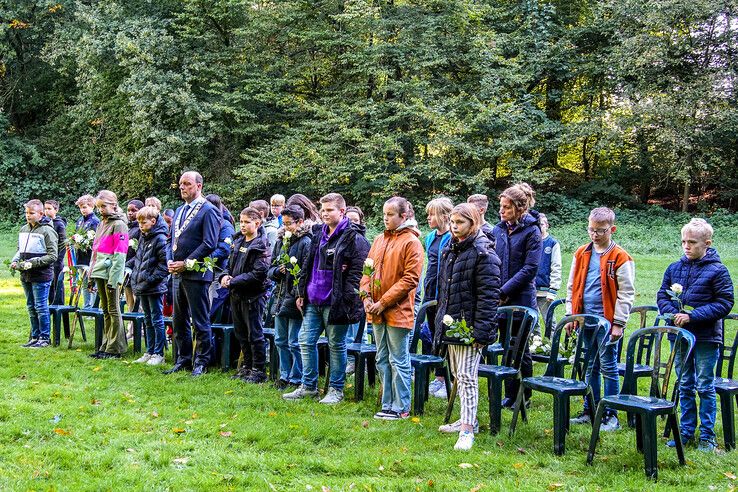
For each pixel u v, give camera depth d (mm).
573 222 19188
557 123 19391
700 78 18094
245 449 4258
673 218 19328
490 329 4336
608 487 3742
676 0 17531
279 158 18203
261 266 5961
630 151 20016
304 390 5590
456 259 4492
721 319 4508
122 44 18172
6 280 12008
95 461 3938
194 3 19203
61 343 7469
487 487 3682
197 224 6211
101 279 6773
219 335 6648
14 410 4809
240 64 19422
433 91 18219
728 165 19938
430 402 5559
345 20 18578
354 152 18422
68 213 21656
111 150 21188
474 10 18234
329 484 3723
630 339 4359
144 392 5559
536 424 4922
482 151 17938
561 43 19781
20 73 23656
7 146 22359
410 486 3693
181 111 18875
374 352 5531
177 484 3635
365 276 5125
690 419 4555
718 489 3732
